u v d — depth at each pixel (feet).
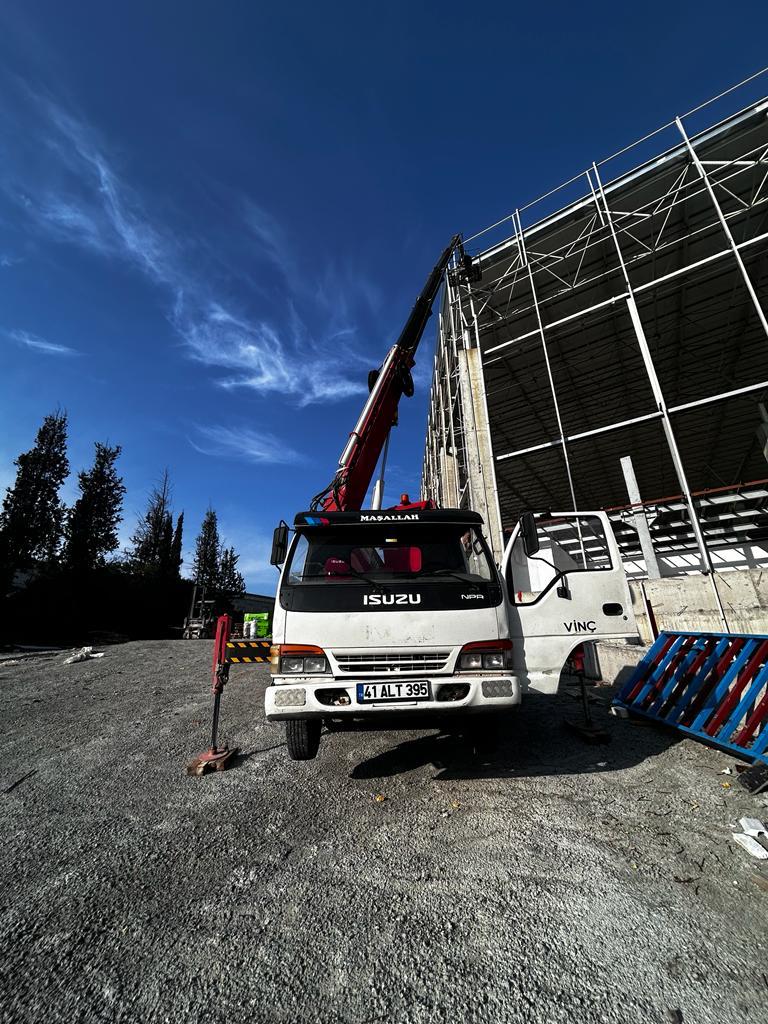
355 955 5.48
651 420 29.84
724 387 49.60
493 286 41.78
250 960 5.43
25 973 5.24
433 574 11.46
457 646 10.10
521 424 57.72
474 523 12.20
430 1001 4.79
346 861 7.59
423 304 26.91
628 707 15.33
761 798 9.26
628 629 12.23
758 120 29.66
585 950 5.41
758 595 21.59
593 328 42.57
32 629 63.62
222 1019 4.63
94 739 14.87
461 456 48.85
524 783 10.54
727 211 34.01
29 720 17.28
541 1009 4.63
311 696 9.85
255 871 7.36
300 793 10.46
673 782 10.25
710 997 4.68
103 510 85.30
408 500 15.87
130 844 8.32
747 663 12.51
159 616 83.82
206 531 134.62
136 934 5.92
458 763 11.96
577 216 36.45
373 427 21.20
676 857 7.34
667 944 5.45
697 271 36.99
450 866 7.32
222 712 18.26
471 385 39.37
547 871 7.07
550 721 15.60
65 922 6.16
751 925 5.73
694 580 23.12
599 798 9.59
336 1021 4.59
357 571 11.55
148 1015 4.67
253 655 13.21
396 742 13.83
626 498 74.13
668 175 32.68
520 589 12.52
